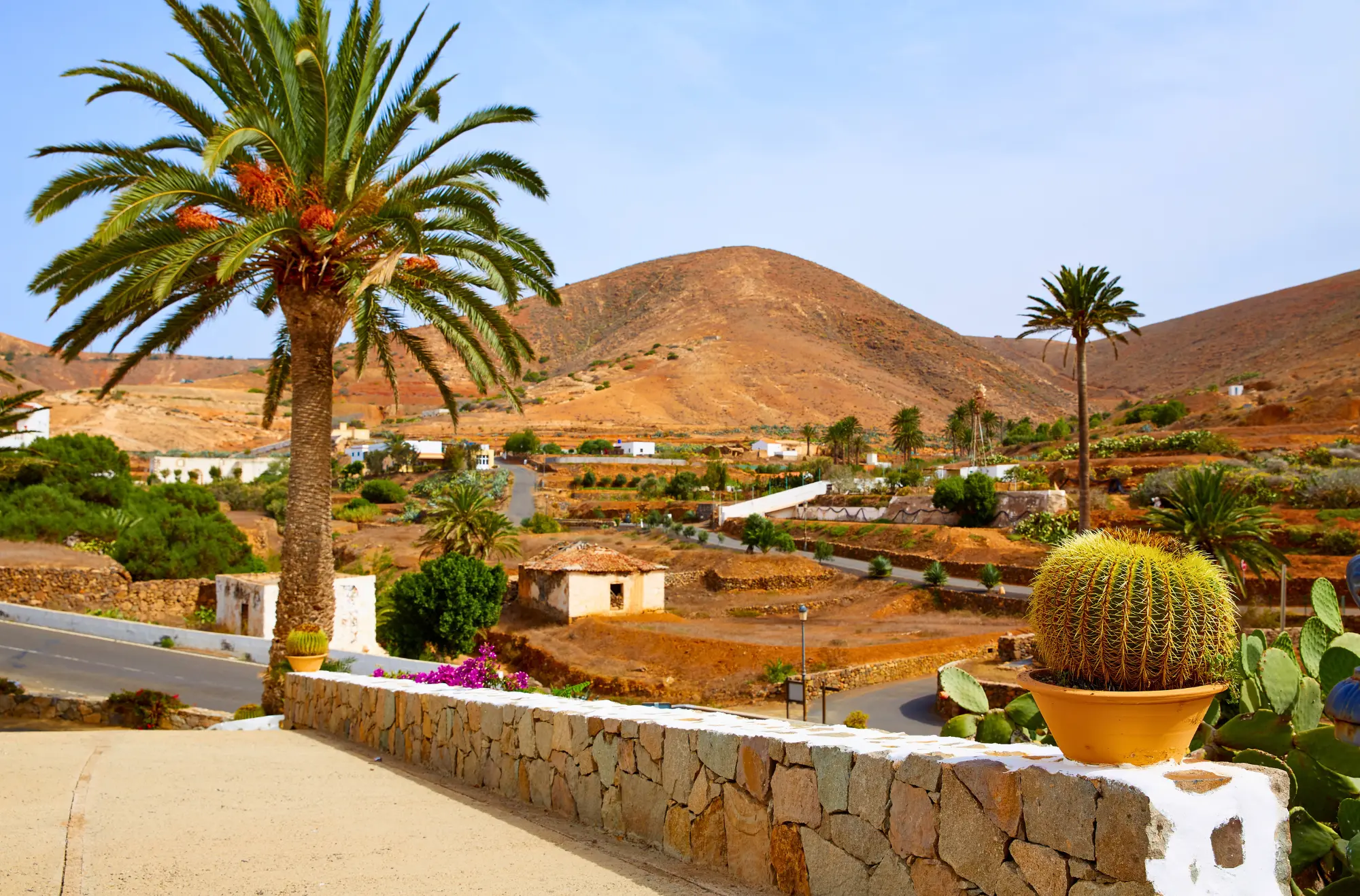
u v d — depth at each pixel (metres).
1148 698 3.27
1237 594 30.36
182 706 19.22
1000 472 73.88
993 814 3.67
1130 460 71.25
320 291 15.25
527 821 6.54
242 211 14.55
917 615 47.56
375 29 15.15
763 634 41.06
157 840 5.44
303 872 4.91
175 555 40.19
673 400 192.00
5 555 36.41
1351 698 4.17
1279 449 67.38
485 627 40.72
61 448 48.19
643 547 69.25
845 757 4.39
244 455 106.00
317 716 12.73
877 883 4.19
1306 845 4.06
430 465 113.88
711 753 5.29
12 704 19.67
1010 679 31.05
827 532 70.00
